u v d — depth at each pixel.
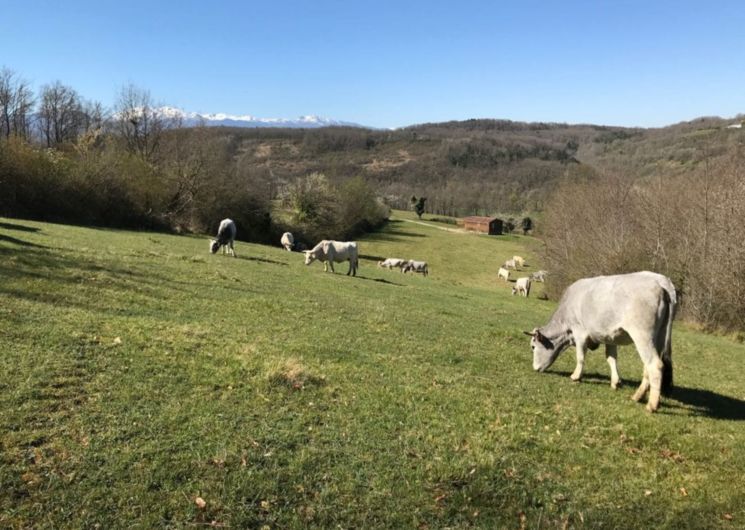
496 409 8.25
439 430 7.14
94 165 48.03
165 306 13.22
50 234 27.30
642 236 35.31
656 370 8.68
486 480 6.00
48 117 75.38
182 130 63.94
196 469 5.59
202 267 21.31
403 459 6.25
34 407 6.37
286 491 5.46
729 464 7.14
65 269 15.48
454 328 15.64
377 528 5.09
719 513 5.89
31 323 9.32
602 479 6.37
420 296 23.98
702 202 31.56
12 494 4.91
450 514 5.43
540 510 5.63
